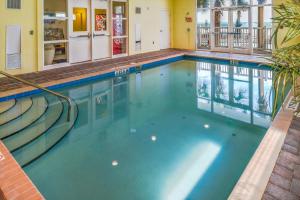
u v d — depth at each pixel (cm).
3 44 698
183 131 449
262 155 316
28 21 743
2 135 418
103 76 775
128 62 931
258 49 1208
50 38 816
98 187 295
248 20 1095
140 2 1112
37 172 327
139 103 601
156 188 292
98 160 356
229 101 606
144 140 417
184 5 1271
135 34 1109
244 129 451
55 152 378
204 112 541
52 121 484
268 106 560
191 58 1126
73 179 311
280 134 369
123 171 328
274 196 242
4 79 684
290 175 274
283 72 162
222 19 1188
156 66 988
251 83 742
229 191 285
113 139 420
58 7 820
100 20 955
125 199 274
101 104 590
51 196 279
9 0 696
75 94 652
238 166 335
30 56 761
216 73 872
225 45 1205
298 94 197
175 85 745
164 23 1284
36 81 662
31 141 406
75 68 827
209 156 362
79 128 461
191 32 1268
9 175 276
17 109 534
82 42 906
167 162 348
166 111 549
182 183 300
